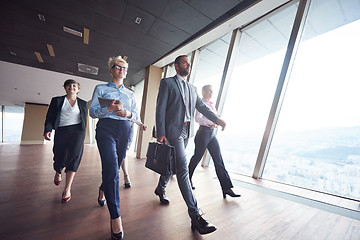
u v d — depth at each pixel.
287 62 2.59
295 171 2.47
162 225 1.27
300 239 1.17
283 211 1.61
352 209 1.68
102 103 1.22
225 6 2.75
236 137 3.33
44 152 4.82
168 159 1.23
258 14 2.97
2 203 1.48
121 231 1.08
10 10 2.97
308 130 2.38
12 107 14.88
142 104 5.20
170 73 5.45
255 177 2.86
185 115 1.42
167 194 1.94
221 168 1.96
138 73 6.12
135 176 2.64
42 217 1.29
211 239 1.13
